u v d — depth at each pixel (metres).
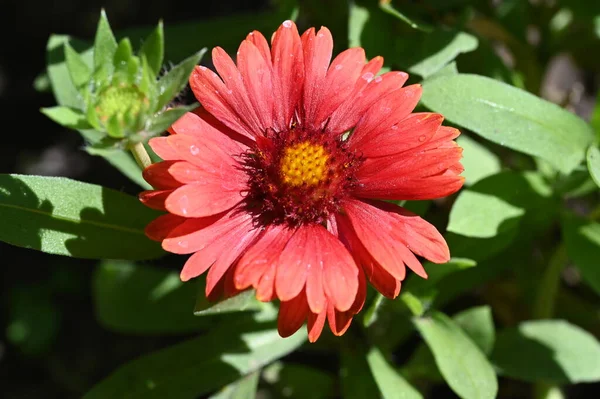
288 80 0.30
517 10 0.40
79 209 0.31
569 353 0.35
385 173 0.30
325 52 0.30
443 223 0.38
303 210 0.30
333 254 0.28
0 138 0.45
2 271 0.43
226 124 0.30
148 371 0.33
